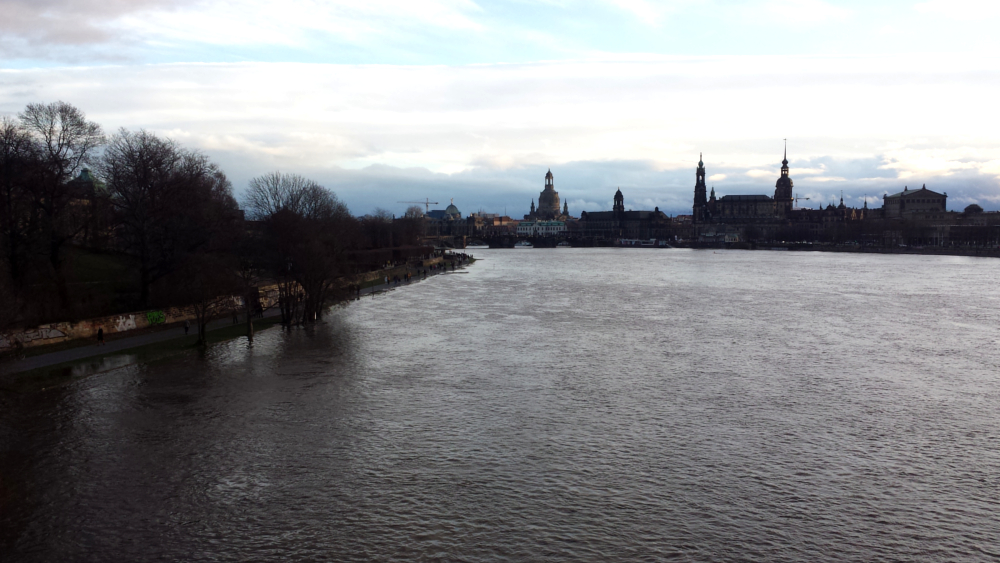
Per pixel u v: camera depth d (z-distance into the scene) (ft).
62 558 128.57
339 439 190.39
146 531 138.62
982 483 162.30
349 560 128.47
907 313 463.01
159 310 352.28
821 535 137.49
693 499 153.28
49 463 171.94
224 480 162.40
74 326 304.91
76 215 351.25
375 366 280.51
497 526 140.87
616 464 172.76
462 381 255.50
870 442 189.57
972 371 276.62
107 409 215.10
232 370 270.05
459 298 560.61
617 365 285.64
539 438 191.72
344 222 575.79
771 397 234.99
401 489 157.99
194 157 476.95
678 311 474.08
